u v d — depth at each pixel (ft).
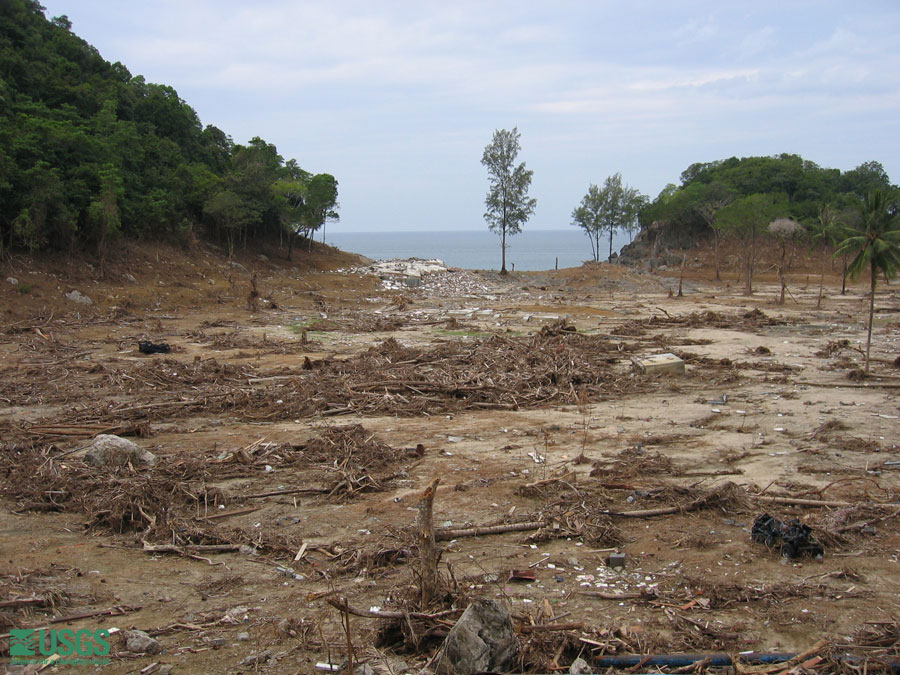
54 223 118.73
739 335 97.04
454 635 18.08
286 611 22.35
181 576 25.36
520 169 204.64
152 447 43.06
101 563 26.45
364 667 18.52
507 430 47.50
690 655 19.36
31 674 18.44
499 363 69.72
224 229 176.04
